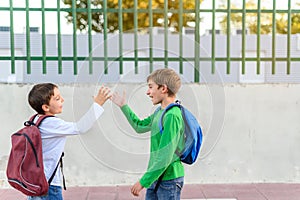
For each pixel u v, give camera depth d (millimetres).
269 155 5527
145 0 10383
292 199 4898
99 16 9359
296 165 5555
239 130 5496
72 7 5312
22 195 5129
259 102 5500
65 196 5035
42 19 5309
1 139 5348
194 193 5109
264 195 5039
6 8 5266
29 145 3051
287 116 5520
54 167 3174
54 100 3285
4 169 5379
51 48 6824
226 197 4961
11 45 5320
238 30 9227
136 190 2889
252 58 5492
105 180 5461
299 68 6715
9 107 5348
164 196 2973
